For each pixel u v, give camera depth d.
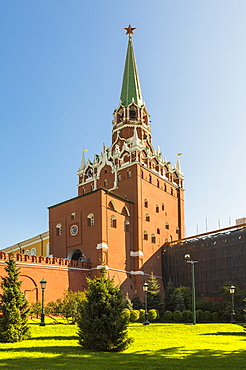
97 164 76.38
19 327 27.84
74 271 56.47
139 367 19.33
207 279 65.44
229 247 63.81
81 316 26.08
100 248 59.00
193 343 28.91
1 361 20.33
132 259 65.50
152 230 70.00
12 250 101.31
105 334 24.61
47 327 35.97
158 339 30.70
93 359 21.42
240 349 25.86
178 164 82.38
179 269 69.44
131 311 47.12
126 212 66.31
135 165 69.19
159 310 56.56
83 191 77.75
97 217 60.84
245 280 60.50
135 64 84.44
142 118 79.19
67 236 64.88
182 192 80.62
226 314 52.09
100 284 26.08
